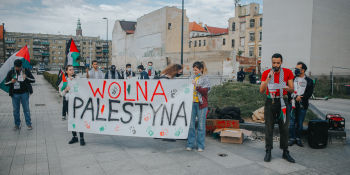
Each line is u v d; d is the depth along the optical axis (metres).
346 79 22.20
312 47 24.14
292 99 5.01
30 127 6.35
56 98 13.04
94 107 5.02
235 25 46.47
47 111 9.09
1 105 10.43
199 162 4.14
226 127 5.70
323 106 11.30
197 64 4.57
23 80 6.17
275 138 5.49
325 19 25.09
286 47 26.08
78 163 4.08
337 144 5.20
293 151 4.77
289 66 25.81
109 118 4.96
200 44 54.56
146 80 4.79
